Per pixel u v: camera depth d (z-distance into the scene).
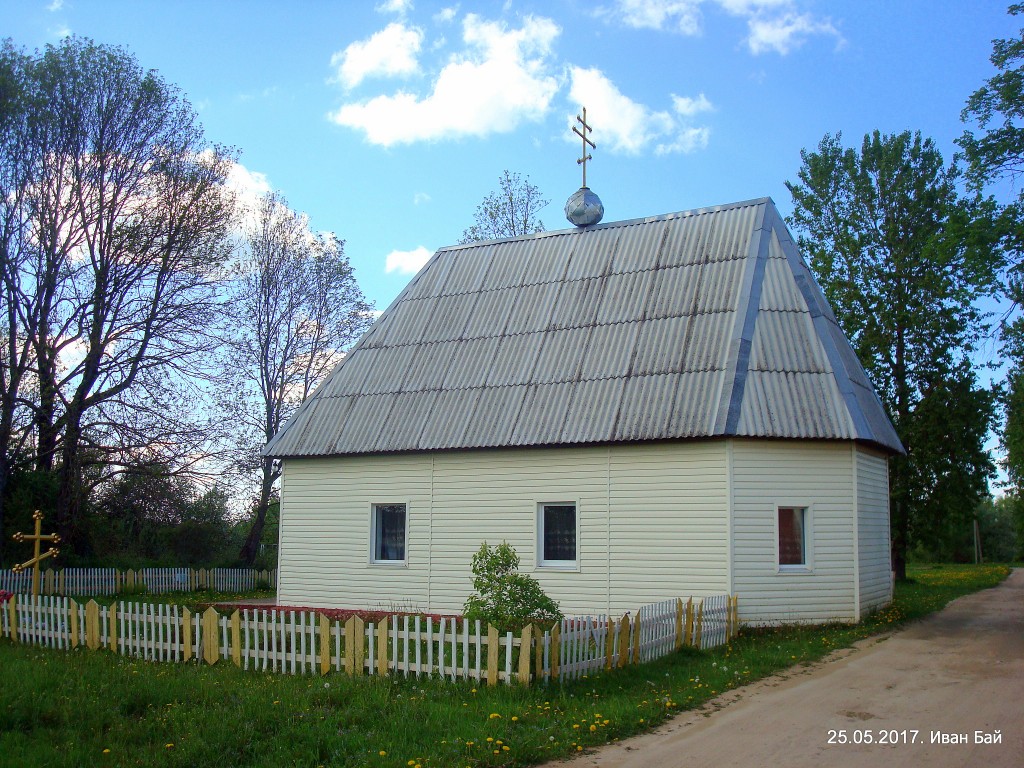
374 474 21.84
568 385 20.38
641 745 9.47
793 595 18.12
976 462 33.81
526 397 20.62
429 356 23.02
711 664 13.68
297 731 9.55
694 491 18.30
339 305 42.53
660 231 22.95
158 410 33.06
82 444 32.72
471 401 21.25
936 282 33.78
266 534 54.03
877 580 20.17
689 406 18.53
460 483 20.72
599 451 19.34
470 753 8.95
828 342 19.56
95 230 32.19
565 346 21.30
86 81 31.42
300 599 22.31
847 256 36.12
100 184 31.78
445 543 20.67
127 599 28.09
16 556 30.22
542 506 19.95
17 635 16.39
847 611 18.42
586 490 19.39
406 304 24.97
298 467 22.86
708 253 21.64
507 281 23.95
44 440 32.34
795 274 20.88
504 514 20.14
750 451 18.20
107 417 32.56
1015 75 18.03
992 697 11.49
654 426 18.55
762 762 8.76
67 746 9.19
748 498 18.05
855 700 11.46
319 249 42.56
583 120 25.75
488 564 13.36
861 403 19.31
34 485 31.19
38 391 32.00
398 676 12.14
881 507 21.03
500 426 20.33
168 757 8.90
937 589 30.70
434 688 11.53
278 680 12.25
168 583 32.56
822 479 18.59
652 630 13.83
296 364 42.22
